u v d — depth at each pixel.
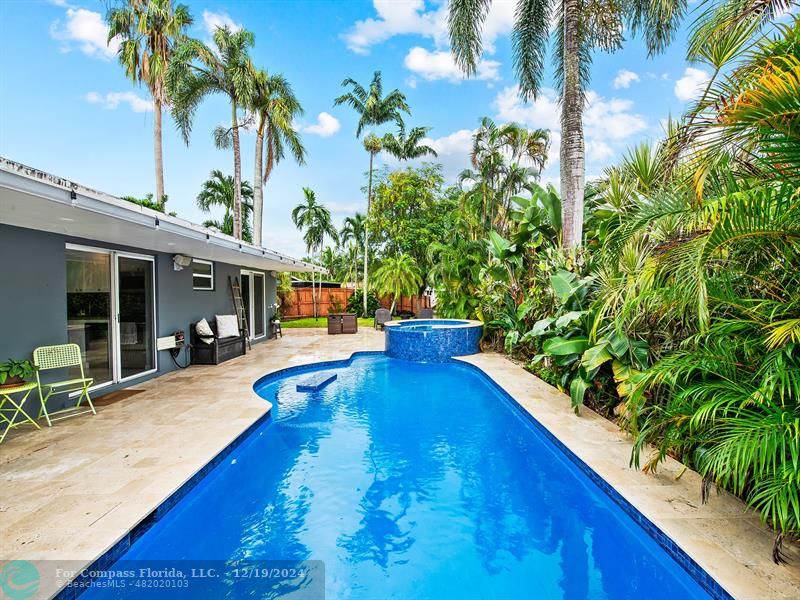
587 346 5.38
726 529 2.77
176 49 14.36
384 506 3.55
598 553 2.95
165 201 16.33
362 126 21.25
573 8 7.50
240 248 7.61
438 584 2.62
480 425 5.69
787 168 2.09
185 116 15.80
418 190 21.19
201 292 9.22
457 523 3.32
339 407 6.51
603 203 6.45
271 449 4.79
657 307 3.35
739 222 2.18
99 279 6.21
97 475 3.47
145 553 2.87
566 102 7.54
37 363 4.91
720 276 2.76
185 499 3.39
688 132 2.47
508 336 9.36
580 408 5.58
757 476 2.31
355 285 25.12
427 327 11.95
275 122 16.67
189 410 5.39
